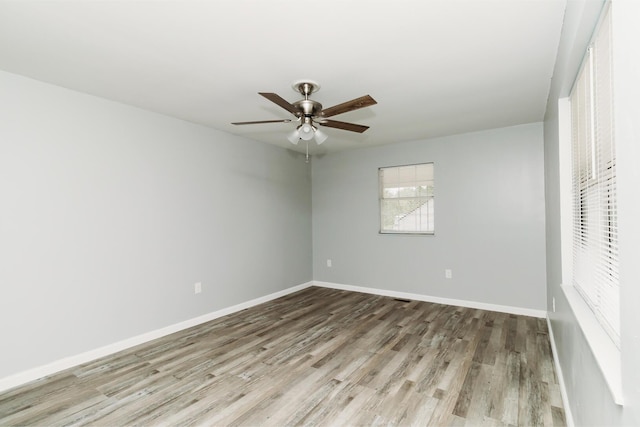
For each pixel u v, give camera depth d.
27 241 2.54
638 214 0.80
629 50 0.85
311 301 4.77
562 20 1.85
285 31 1.96
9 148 2.47
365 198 5.28
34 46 2.12
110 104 3.08
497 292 4.21
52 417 2.07
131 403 2.21
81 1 1.67
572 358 1.90
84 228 2.88
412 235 4.84
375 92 2.92
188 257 3.74
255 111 3.42
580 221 2.07
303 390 2.35
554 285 2.92
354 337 3.35
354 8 1.74
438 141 4.61
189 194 3.77
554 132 2.66
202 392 2.34
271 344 3.19
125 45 2.12
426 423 1.98
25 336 2.52
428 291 4.72
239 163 4.42
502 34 2.00
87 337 2.87
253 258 4.60
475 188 4.34
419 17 1.82
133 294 3.22
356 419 2.02
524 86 2.81
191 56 2.27
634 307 0.83
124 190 3.17
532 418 2.02
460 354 2.92
